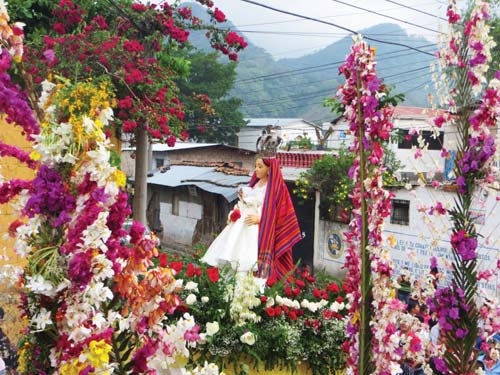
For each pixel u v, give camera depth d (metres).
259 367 5.22
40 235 3.00
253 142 36.44
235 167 24.64
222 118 34.84
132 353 3.56
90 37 9.59
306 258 20.05
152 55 11.04
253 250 6.30
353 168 4.23
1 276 3.11
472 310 3.99
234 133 35.75
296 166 20.95
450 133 4.30
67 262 2.92
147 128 9.97
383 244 4.02
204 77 35.41
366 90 4.10
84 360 2.93
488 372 5.51
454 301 3.93
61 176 2.96
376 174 4.07
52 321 3.06
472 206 4.02
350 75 4.24
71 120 2.95
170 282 3.40
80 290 2.92
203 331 5.12
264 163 6.61
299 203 19.94
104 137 3.01
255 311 5.29
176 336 3.47
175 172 23.52
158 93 9.95
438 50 4.04
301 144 24.70
